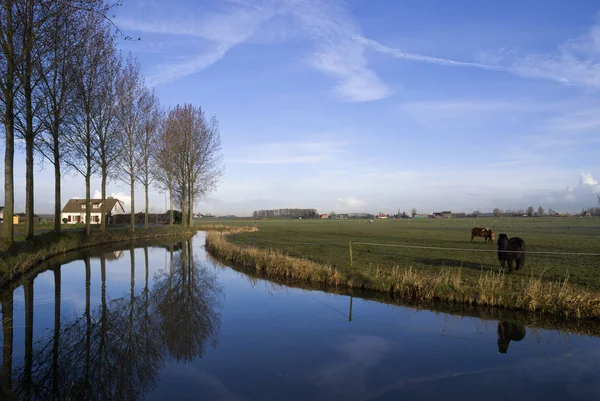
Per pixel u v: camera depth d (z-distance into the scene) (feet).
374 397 21.07
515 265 56.85
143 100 130.72
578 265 59.47
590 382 23.11
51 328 32.91
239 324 34.78
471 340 30.50
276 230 192.75
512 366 25.50
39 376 23.47
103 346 28.81
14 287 48.70
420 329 33.27
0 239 57.93
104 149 109.60
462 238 127.03
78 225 202.39
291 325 34.53
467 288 41.96
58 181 92.84
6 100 55.72
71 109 87.30
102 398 20.66
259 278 59.00
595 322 34.12
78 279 55.88
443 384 22.75
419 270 55.26
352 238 126.21
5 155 57.82
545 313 36.52
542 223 267.80
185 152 168.86
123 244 118.52
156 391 21.62
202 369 24.81
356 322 35.35
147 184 160.35
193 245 121.39
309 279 54.75
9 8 49.19
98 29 86.22
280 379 23.38
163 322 35.24
